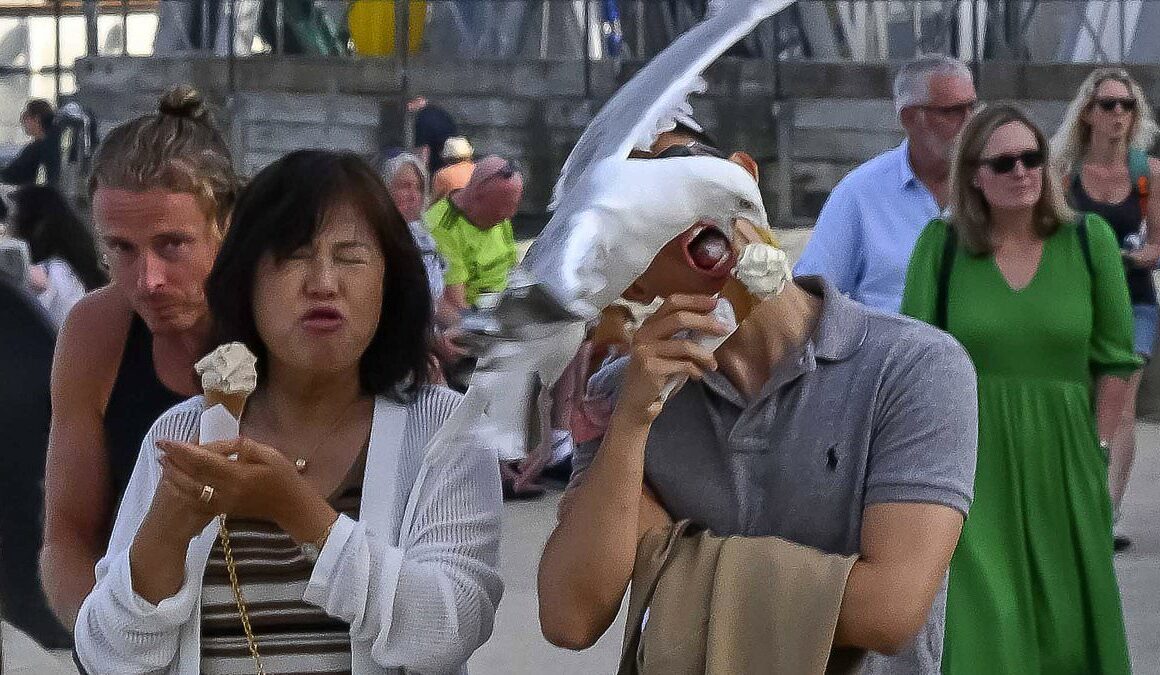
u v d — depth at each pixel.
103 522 5.00
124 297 5.02
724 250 3.81
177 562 4.11
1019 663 7.59
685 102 3.97
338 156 4.34
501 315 3.36
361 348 4.30
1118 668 7.74
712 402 4.29
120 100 27.31
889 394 4.18
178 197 4.79
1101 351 8.02
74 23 29.16
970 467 4.16
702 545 4.12
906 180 10.05
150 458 4.44
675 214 3.58
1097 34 28.36
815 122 27.66
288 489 4.07
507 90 27.70
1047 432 7.88
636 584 4.15
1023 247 8.07
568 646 4.16
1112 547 7.84
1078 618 7.72
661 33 28.03
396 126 27.36
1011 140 7.95
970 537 7.67
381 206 4.32
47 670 8.05
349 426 4.42
